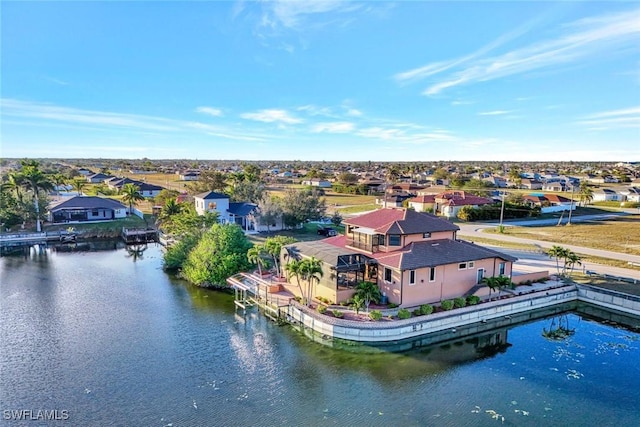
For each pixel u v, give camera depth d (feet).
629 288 134.62
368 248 129.29
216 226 160.97
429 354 98.99
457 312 111.55
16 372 89.04
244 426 71.36
